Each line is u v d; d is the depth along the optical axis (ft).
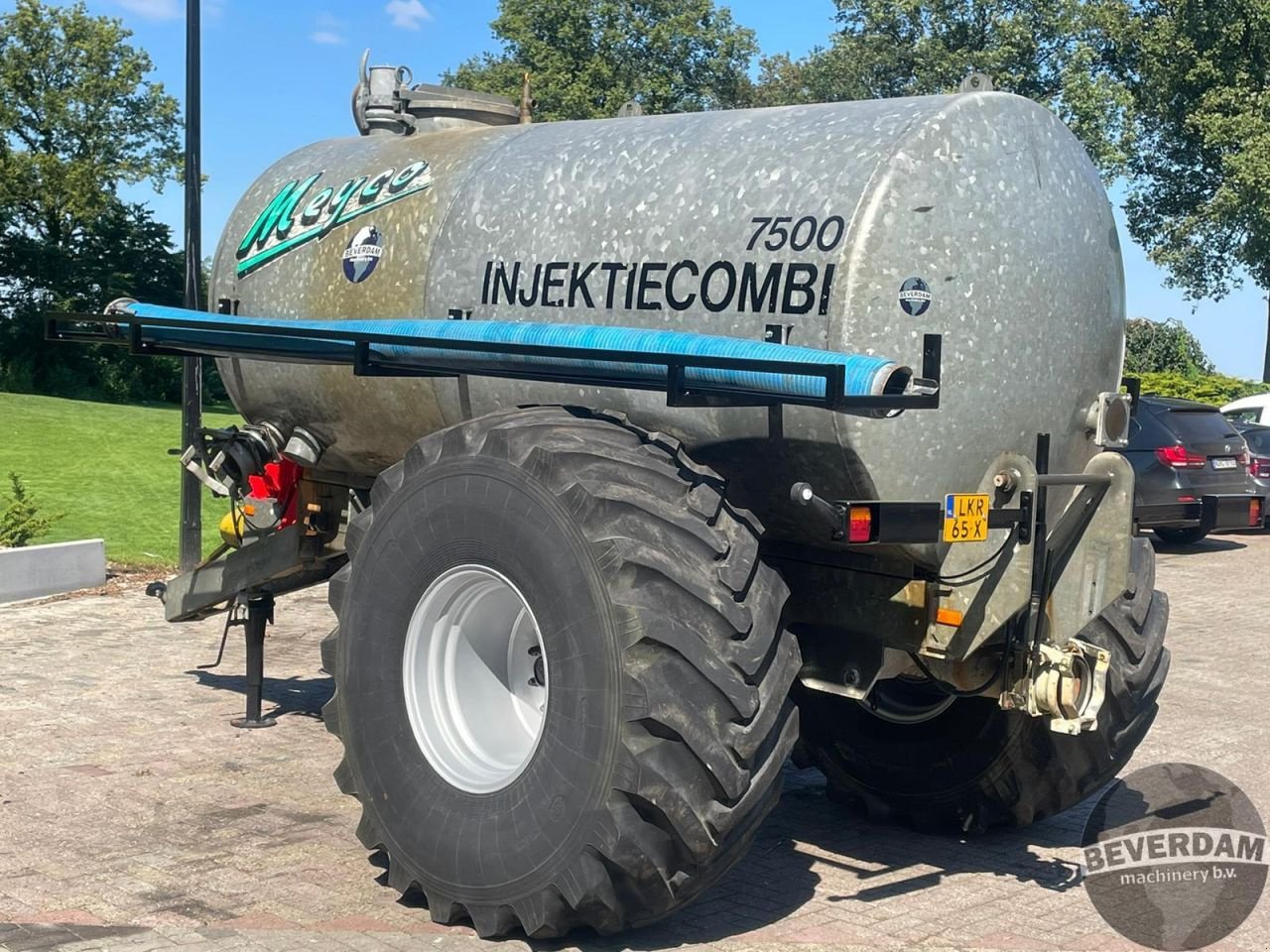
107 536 46.62
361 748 14.32
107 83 204.95
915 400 11.73
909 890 15.40
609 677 12.09
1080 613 14.60
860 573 14.57
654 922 13.09
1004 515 13.78
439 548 13.64
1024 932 14.15
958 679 14.87
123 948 13.14
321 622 32.73
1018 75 142.10
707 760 11.98
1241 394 98.94
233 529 21.75
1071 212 14.64
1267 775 20.67
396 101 19.60
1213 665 30.42
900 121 13.61
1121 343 15.62
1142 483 51.31
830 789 18.39
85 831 16.83
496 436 13.30
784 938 13.75
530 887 12.71
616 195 15.10
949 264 13.43
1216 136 126.00
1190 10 131.44
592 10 187.21
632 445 13.17
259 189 20.06
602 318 14.79
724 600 12.16
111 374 185.16
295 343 16.46
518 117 20.03
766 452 13.83
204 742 21.21
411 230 17.17
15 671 26.25
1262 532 61.21
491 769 13.66
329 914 14.08
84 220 193.67
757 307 13.55
